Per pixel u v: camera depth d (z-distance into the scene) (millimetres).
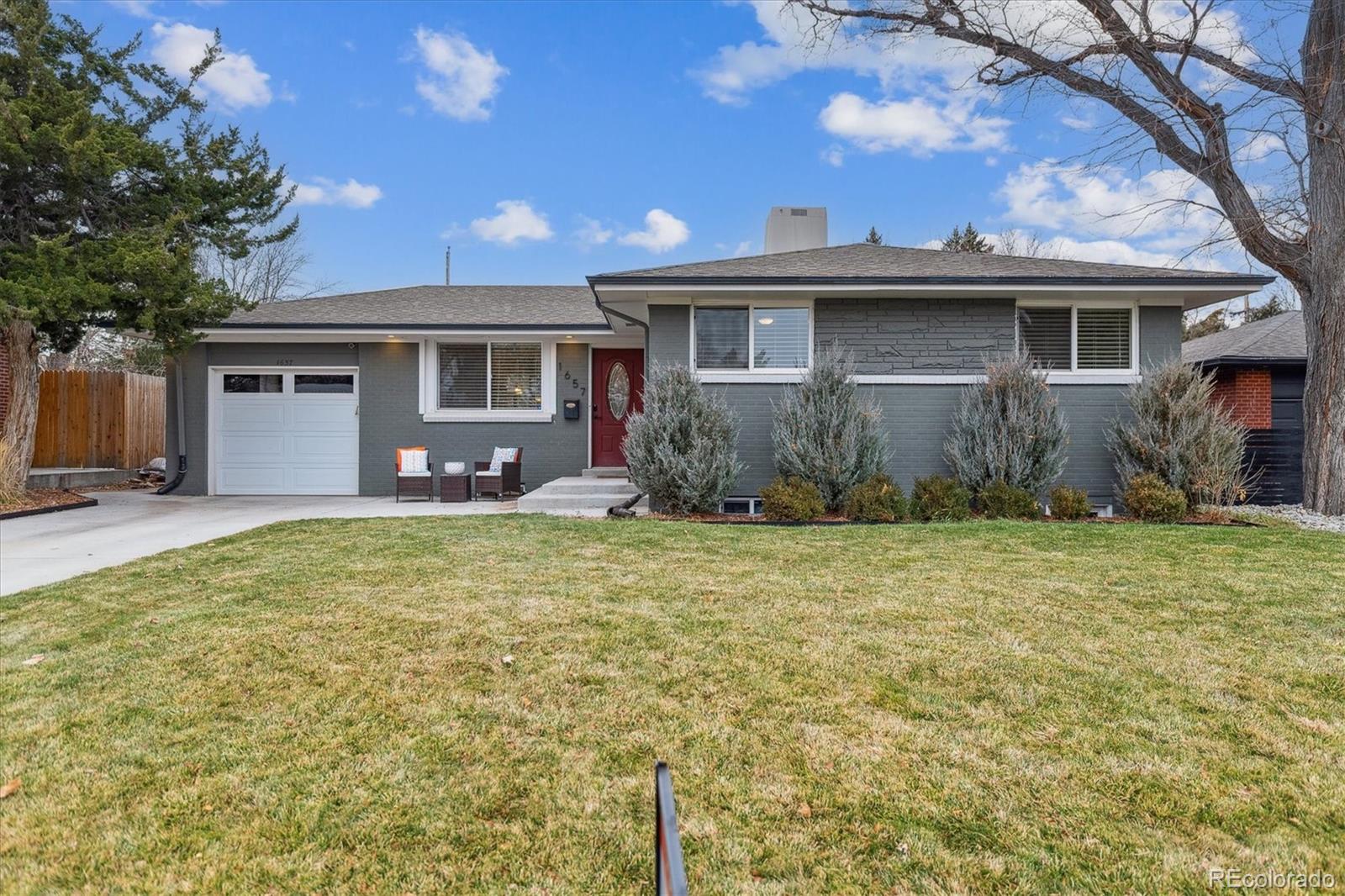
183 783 2486
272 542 6895
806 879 2027
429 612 4426
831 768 2605
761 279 8938
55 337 10383
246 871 2049
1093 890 1977
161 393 15641
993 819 2303
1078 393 9469
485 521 8312
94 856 2102
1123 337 9617
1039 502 9070
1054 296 9438
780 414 9188
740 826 2270
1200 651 3746
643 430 8930
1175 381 8805
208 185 10492
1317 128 9125
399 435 12656
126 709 3053
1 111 8398
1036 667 3543
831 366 8992
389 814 2326
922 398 9492
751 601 4711
